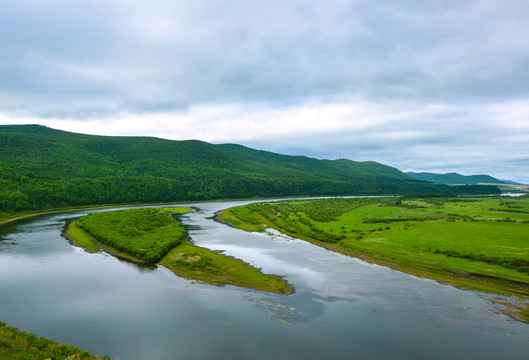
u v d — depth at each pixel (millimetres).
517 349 32750
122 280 52031
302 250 75062
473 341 34219
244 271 57812
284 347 32719
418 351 32281
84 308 41281
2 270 55781
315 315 40125
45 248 71875
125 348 32156
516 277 51969
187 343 33250
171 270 57344
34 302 42781
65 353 28281
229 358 30734
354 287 50188
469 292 48000
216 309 41625
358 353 31781
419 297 46125
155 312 40500
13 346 27781
